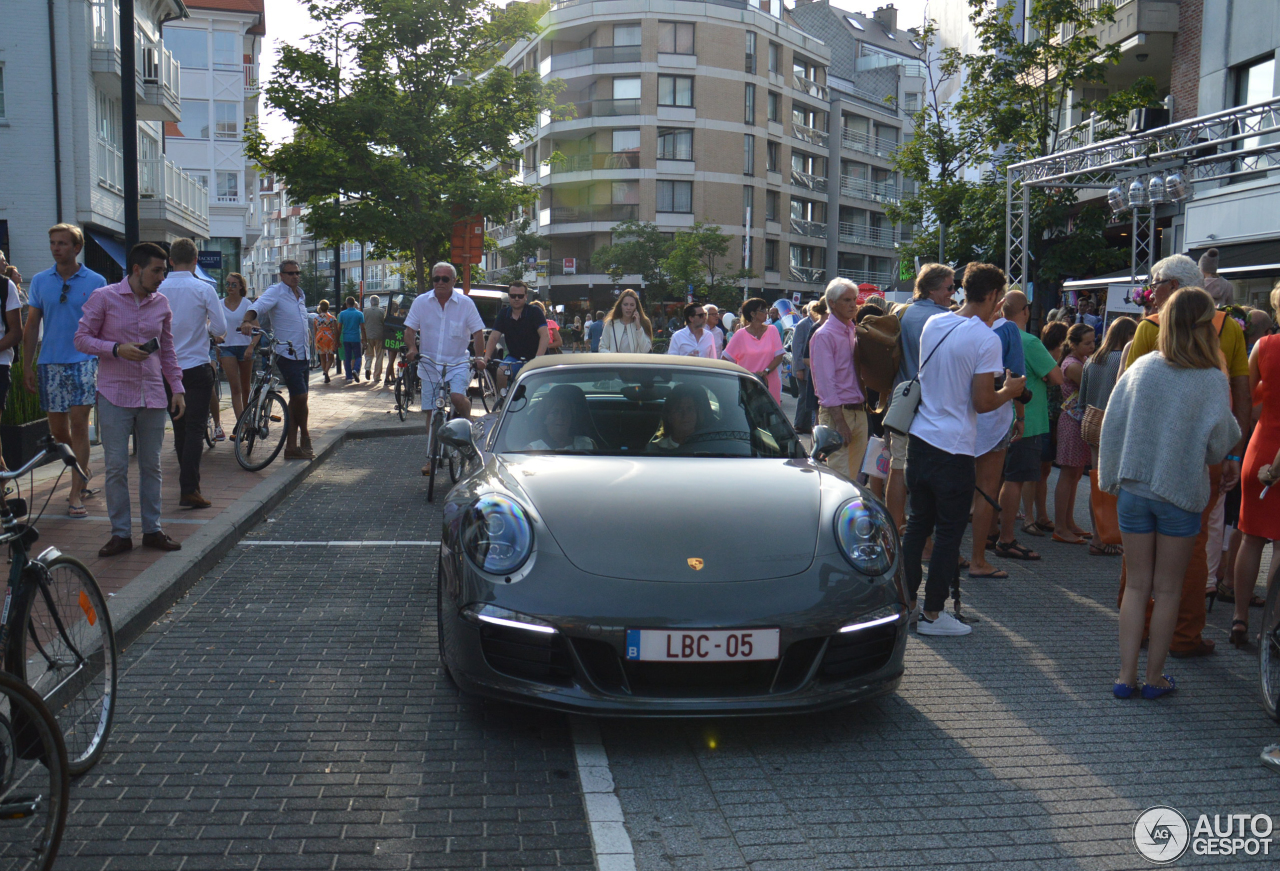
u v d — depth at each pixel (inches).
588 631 146.5
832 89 2684.5
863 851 121.8
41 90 944.3
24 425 370.6
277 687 173.9
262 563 261.9
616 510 164.4
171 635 201.3
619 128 2313.0
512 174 1095.0
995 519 302.7
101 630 146.6
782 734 158.7
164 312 243.9
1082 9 921.5
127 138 429.4
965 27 1462.8
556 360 228.1
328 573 253.4
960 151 959.0
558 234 2426.2
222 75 1883.6
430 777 139.7
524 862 117.3
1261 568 283.3
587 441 198.4
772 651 147.7
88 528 272.4
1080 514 369.4
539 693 148.4
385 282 3804.1
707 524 161.8
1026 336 288.7
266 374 394.9
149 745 148.9
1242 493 208.4
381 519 323.3
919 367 213.2
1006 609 236.5
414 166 1011.9
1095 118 874.8
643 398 209.5
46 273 288.5
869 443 274.1
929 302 259.0
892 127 2874.0
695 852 120.8
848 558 159.3
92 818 126.1
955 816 131.6
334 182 986.1
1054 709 171.6
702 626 145.9
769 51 2417.6
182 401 251.0
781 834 125.7
